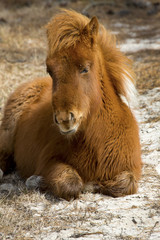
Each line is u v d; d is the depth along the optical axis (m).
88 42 15.08
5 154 21.05
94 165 16.36
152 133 23.12
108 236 12.57
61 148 16.64
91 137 16.02
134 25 60.88
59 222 13.94
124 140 16.44
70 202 15.59
